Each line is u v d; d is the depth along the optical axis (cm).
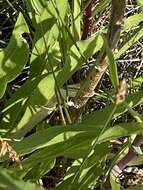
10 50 20
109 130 16
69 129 17
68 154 18
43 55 22
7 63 20
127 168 23
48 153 17
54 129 17
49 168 20
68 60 20
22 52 20
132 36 20
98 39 20
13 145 17
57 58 22
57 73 21
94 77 18
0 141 15
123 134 15
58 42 22
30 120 22
